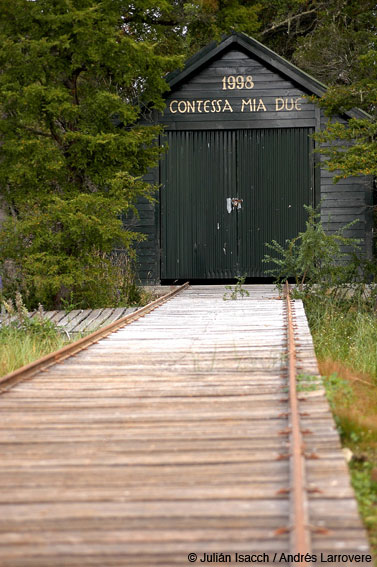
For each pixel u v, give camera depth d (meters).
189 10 17.53
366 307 15.13
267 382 7.18
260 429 5.50
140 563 3.35
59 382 7.34
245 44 19.20
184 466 4.69
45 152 14.75
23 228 15.00
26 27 14.77
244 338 10.09
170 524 3.75
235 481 4.38
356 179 19.30
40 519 3.84
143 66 15.41
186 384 7.16
